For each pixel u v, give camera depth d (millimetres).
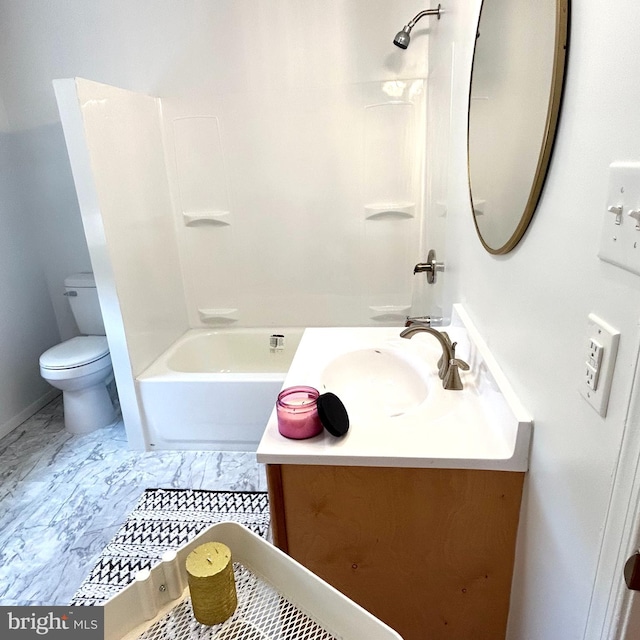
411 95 2459
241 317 2975
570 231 703
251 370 2977
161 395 2340
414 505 1022
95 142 2018
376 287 2828
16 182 2775
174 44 2479
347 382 1437
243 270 2871
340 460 983
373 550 1076
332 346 1544
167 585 743
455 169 1583
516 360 971
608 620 593
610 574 586
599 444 621
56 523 1937
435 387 1247
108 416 2703
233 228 2789
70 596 1595
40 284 2967
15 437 2607
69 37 2502
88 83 1963
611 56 573
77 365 2445
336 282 2842
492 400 1078
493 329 1143
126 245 2266
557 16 690
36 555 1774
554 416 779
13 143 2725
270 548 759
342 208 2691
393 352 1508
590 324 639
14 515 1991
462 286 1487
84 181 2012
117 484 2172
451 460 949
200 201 2748
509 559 1038
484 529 1019
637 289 524
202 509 1984
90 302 2779
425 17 2330
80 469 2297
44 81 2596
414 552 1064
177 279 2844
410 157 2562
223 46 2465
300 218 2734
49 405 2982
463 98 1435
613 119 570
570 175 699
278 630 696
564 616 750
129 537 1848
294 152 2613
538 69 787
